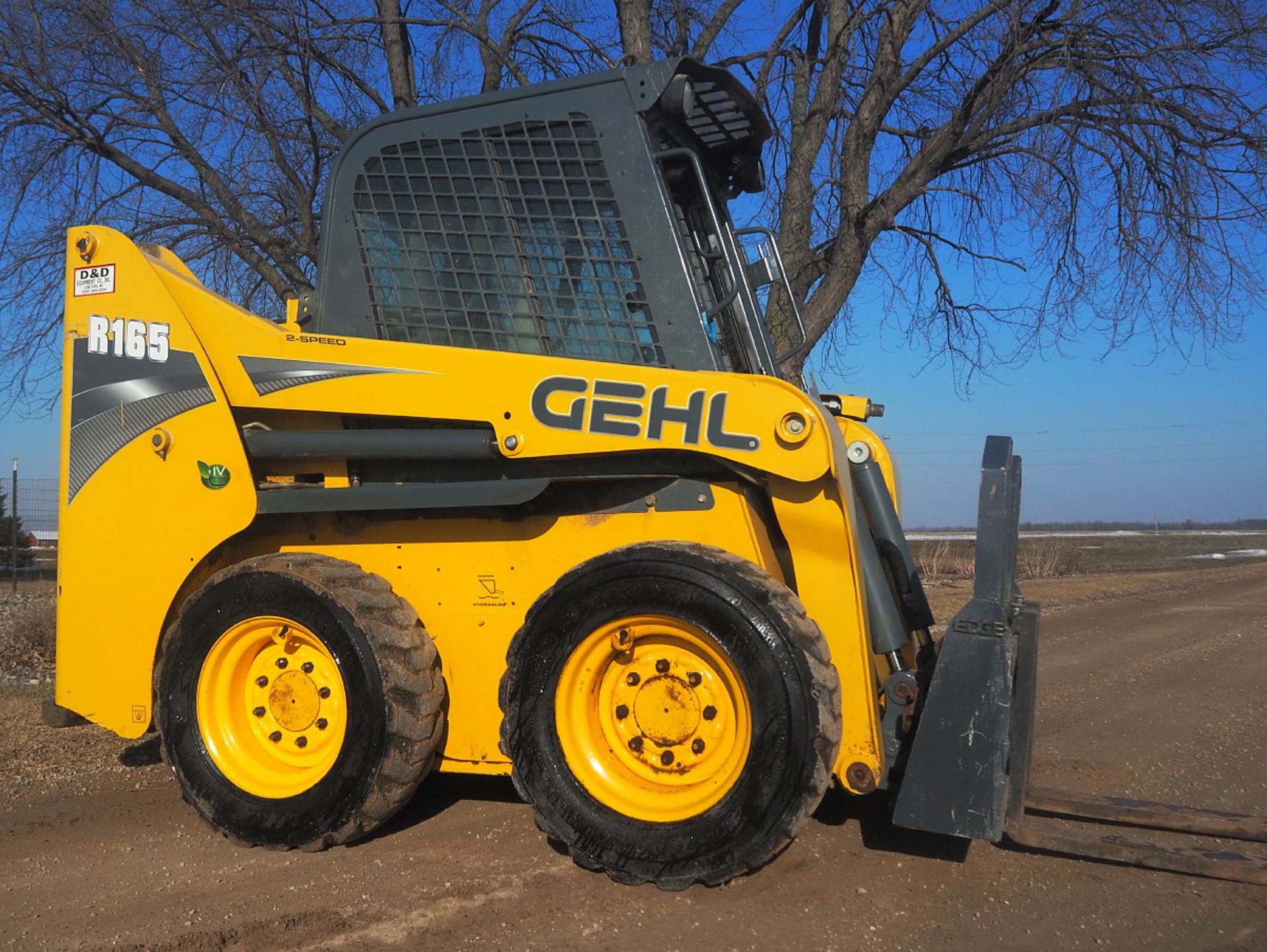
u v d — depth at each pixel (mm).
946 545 24219
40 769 5465
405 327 4445
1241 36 9695
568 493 4219
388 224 4488
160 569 4516
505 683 3889
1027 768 3844
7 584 17406
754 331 4820
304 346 4383
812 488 3818
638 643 3816
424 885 3738
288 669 4312
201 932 3357
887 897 3615
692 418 3877
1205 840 4047
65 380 4711
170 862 4055
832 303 10453
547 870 3863
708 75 4324
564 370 4055
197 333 4500
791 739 3465
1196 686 8039
